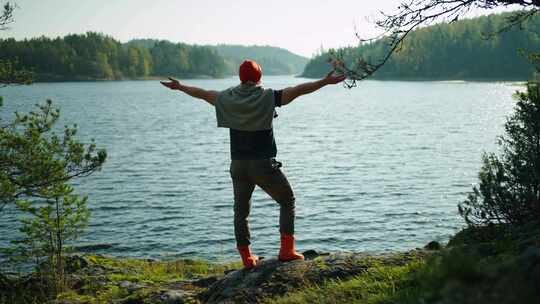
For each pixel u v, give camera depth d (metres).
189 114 94.94
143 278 7.40
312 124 73.50
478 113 84.94
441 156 40.41
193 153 44.34
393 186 28.75
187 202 25.36
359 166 36.38
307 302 4.43
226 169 35.69
